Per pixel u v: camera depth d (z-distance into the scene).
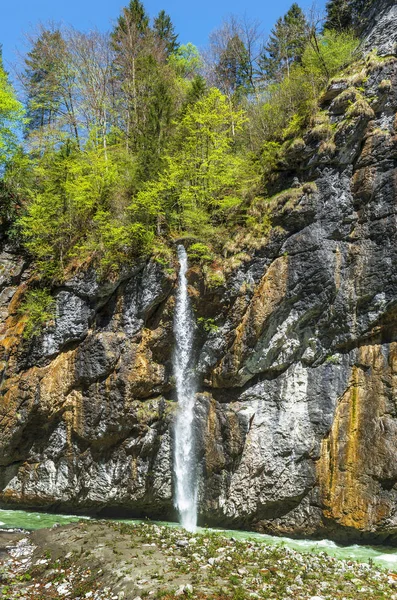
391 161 19.20
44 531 18.55
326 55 24.25
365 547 18.17
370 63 20.56
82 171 27.34
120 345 22.48
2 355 25.22
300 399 20.08
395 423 18.00
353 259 19.50
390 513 17.53
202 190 24.08
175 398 22.55
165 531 17.97
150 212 23.42
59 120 37.31
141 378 22.12
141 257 22.95
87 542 16.48
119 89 38.44
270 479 19.95
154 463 22.12
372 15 26.16
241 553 15.45
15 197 30.17
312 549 17.34
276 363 20.56
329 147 20.20
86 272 23.75
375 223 19.17
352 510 18.20
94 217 24.77
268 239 20.89
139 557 14.77
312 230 20.16
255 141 25.47
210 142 25.33
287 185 21.50
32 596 13.44
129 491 21.95
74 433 22.98
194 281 22.06
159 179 24.45
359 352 19.27
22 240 28.56
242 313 20.91
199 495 21.17
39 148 35.25
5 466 24.34
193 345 22.05
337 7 32.03
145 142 26.86
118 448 22.20
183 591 12.20
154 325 22.67
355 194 19.81
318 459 19.38
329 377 19.69
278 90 27.45
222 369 21.03
